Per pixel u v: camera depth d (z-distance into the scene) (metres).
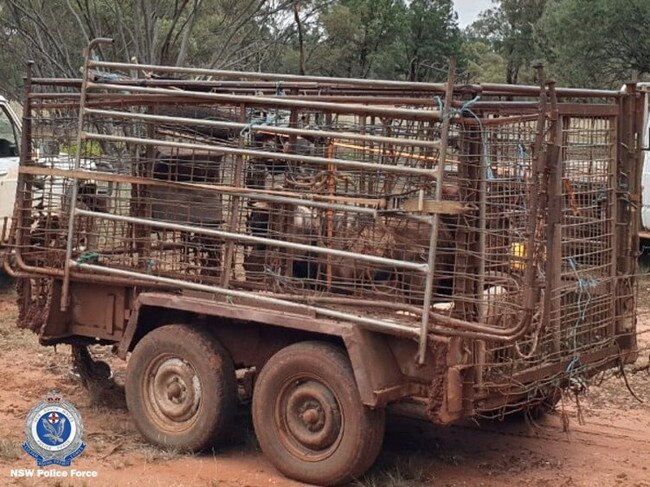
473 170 5.43
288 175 6.03
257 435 6.04
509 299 5.49
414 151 5.62
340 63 20.45
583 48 26.64
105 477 6.00
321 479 5.79
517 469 6.39
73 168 6.75
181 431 6.39
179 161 6.44
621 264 6.59
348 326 5.60
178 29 15.76
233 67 15.04
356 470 5.69
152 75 8.61
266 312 5.91
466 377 5.49
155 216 6.54
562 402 7.43
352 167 5.63
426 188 5.54
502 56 42.81
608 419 7.67
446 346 5.36
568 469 6.41
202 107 6.33
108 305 6.91
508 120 5.42
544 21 29.34
